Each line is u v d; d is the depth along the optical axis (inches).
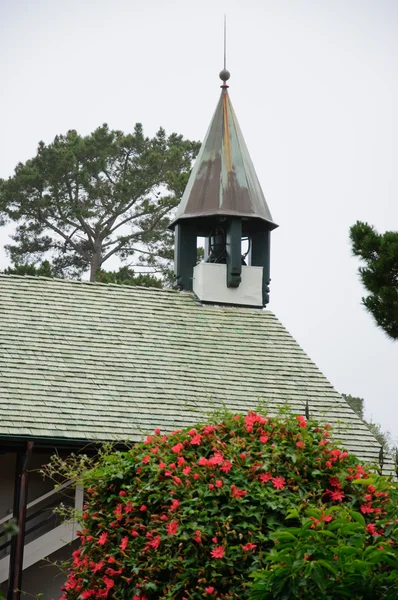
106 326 909.2
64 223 1936.5
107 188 1963.6
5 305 894.4
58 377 805.2
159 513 490.6
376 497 478.9
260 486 471.2
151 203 1973.4
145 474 511.5
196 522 458.0
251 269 1027.3
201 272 1009.5
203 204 1024.9
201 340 933.2
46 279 956.0
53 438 724.7
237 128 1081.4
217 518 455.8
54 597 772.0
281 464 482.6
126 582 485.4
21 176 1908.2
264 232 1050.1
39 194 1936.5
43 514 799.1
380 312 714.2
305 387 897.5
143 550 472.7
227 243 1018.1
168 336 923.4
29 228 1935.3
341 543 394.9
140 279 1728.6
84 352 853.8
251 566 443.2
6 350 823.1
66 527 748.0
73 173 1932.8
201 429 519.2
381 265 713.6
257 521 457.4
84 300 943.7
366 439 844.6
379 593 400.5
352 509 460.1
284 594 398.6
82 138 2032.5
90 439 736.3
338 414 869.2
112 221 1968.5
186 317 968.9
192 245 1047.0
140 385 828.0
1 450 725.3
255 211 1026.1
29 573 776.3
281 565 401.1
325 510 426.0
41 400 767.1
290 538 402.9
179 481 478.0
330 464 481.1
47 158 1926.7
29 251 1945.1
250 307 1019.9
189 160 2022.6
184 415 804.6
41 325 879.7
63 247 1961.1
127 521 498.9
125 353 872.3
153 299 984.9
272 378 898.7
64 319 899.4
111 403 789.9
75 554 530.6
